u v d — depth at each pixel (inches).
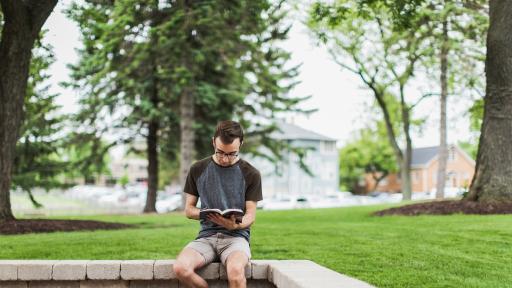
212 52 972.6
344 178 3191.4
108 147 1134.4
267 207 1740.9
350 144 2797.7
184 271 179.0
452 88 1238.9
